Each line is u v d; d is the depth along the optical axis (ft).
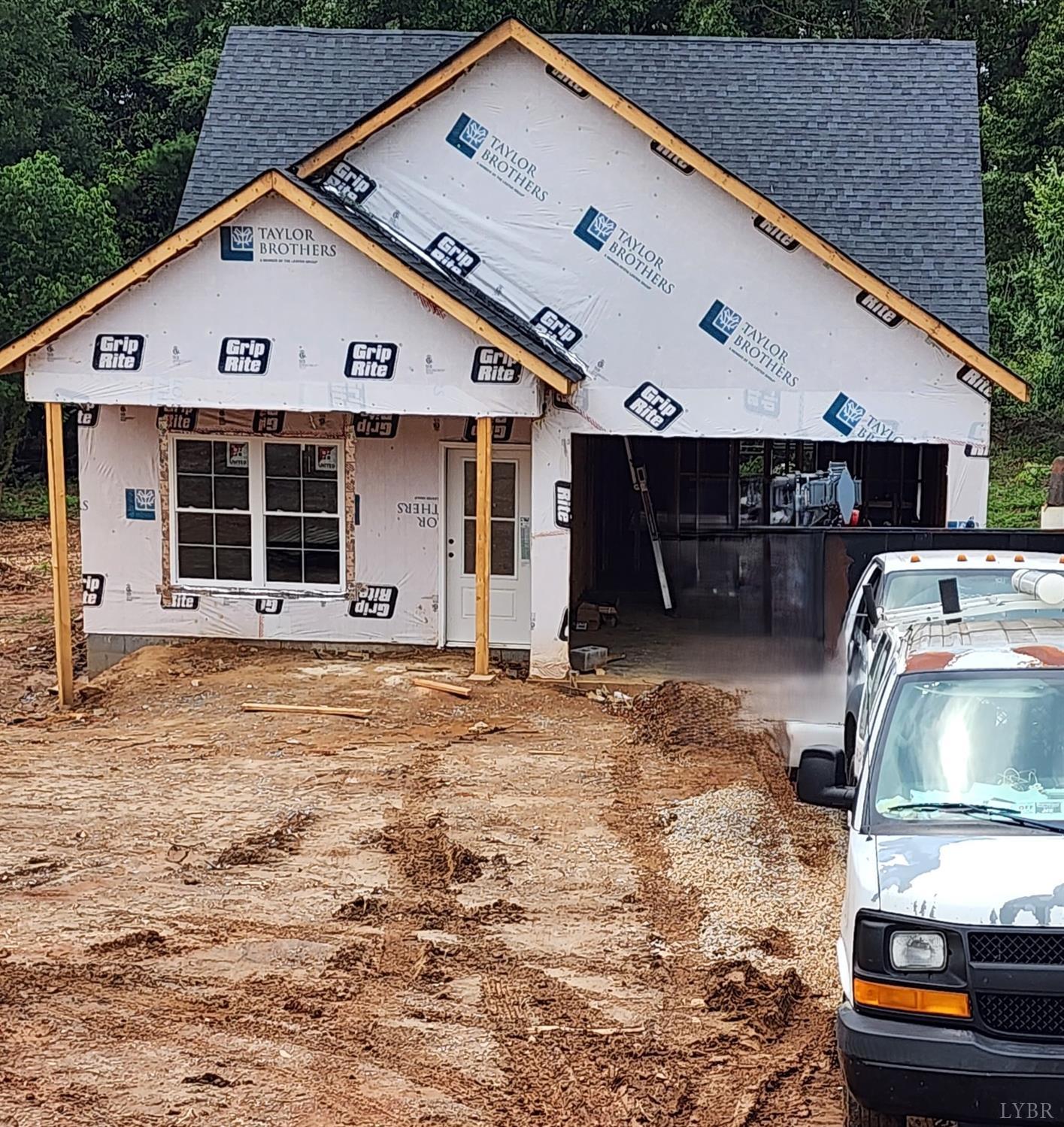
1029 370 114.93
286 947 27.86
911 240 57.82
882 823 20.26
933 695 21.89
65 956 27.32
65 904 30.30
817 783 21.91
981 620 25.64
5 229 115.24
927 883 18.43
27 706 53.16
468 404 50.39
